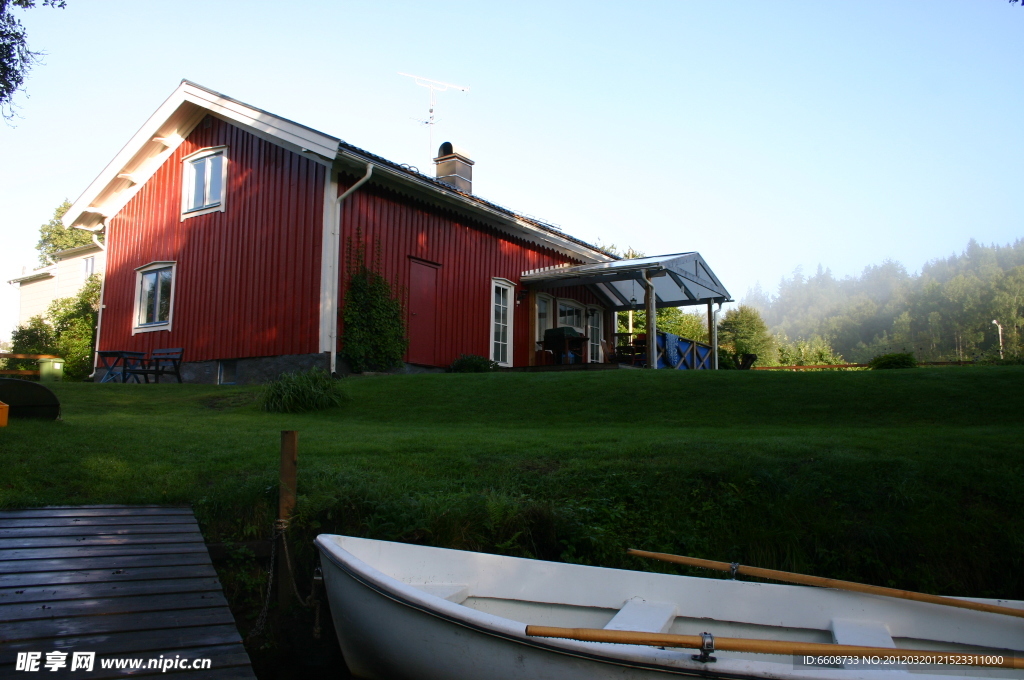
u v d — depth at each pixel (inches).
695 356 873.5
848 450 283.7
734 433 335.3
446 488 256.4
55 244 1615.4
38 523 200.4
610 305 925.2
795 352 1681.8
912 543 229.3
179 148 682.2
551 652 149.2
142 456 270.1
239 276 614.2
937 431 323.9
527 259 786.2
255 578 207.9
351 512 224.2
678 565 233.1
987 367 496.1
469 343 693.9
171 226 679.1
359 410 436.1
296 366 563.8
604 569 196.1
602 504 252.1
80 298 909.8
